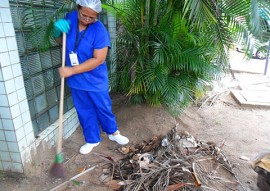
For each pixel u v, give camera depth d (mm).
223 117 3418
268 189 1783
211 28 2518
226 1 2305
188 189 1827
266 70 5621
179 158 2166
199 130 2990
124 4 2920
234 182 2031
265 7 1883
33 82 2064
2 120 1765
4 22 1595
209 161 2256
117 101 3381
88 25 1866
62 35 1927
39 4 2051
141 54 2730
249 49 2266
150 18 2826
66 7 2156
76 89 2057
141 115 2969
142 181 1865
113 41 3502
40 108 2189
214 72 2816
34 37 1935
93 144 2357
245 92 4254
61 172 1887
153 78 2619
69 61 1970
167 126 2871
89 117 2217
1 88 1662
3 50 1607
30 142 1975
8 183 1887
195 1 1853
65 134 2520
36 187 1875
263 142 2756
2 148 1872
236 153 2492
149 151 2383
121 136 2502
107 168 2117
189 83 2969
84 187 1894
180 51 2602
